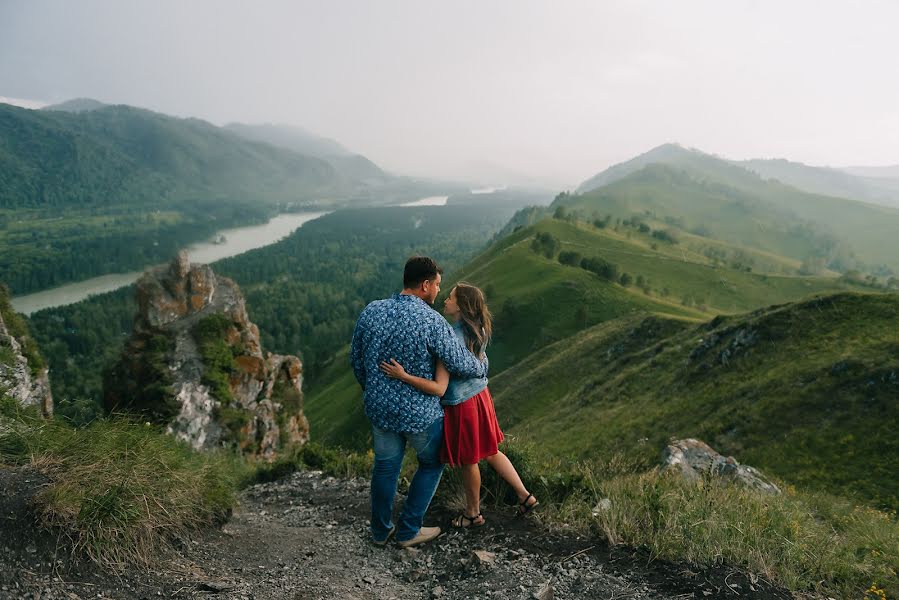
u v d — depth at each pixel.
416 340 3.57
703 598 3.25
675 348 46.25
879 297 35.25
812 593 3.48
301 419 27.22
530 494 4.50
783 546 3.91
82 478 3.54
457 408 3.87
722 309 118.94
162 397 19.88
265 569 3.72
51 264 196.12
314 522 5.36
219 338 22.86
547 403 57.75
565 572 3.58
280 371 26.80
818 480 24.14
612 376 50.81
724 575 3.49
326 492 6.69
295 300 163.75
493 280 119.94
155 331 22.16
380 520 4.26
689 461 11.87
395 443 3.93
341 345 129.25
